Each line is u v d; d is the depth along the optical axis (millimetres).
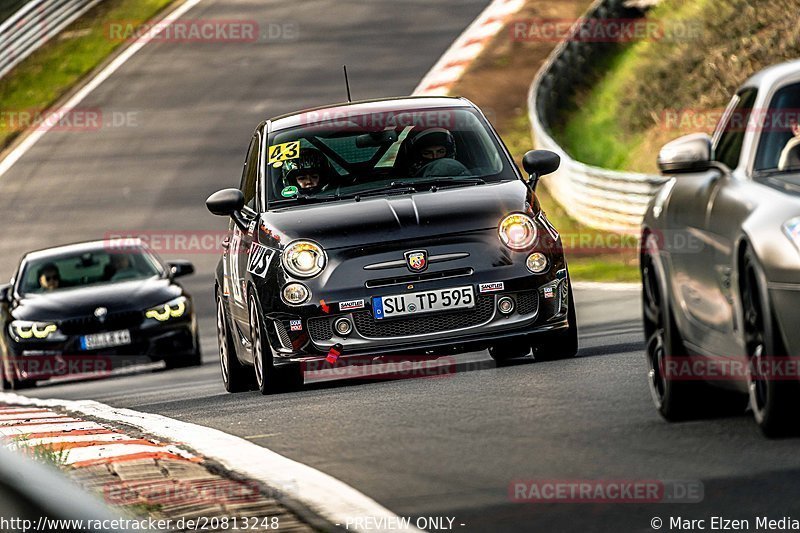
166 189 110312
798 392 19281
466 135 34625
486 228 31641
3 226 108062
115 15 152125
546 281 31625
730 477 17844
